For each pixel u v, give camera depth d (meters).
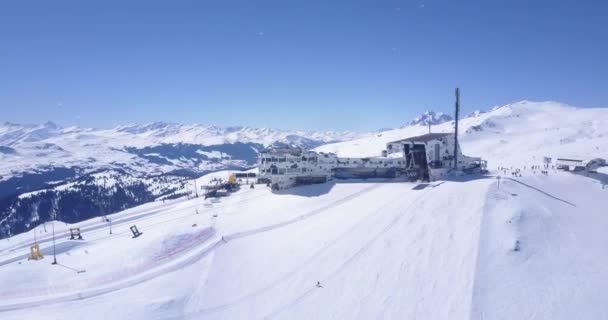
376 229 74.62
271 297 60.00
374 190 100.62
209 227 83.00
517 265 61.00
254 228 83.56
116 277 65.00
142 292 60.41
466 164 114.94
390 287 58.75
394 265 63.22
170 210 113.38
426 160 107.50
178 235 77.00
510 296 54.69
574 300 54.00
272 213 93.12
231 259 71.19
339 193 101.69
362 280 61.06
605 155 151.62
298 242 75.19
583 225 76.06
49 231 107.25
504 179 95.12
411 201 84.00
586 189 98.81
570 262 62.75
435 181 99.62
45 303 58.03
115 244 79.69
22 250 85.25
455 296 55.09
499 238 67.00
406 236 70.38
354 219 81.00
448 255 63.62
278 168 112.81
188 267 67.81
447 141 111.88
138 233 87.19
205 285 62.72
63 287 62.28
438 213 76.44
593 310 52.19
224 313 56.81
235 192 122.19
